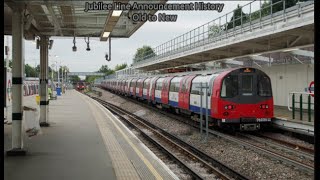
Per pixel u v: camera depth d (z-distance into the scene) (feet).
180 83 79.15
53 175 26.50
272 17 58.08
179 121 76.18
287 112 64.90
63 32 57.06
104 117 71.82
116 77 228.84
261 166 36.04
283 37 59.26
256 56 75.00
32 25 47.26
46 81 55.83
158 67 151.74
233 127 58.59
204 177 31.50
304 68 65.51
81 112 83.87
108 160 31.86
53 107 100.83
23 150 33.53
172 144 47.65
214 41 81.10
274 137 53.78
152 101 110.73
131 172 27.73
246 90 56.44
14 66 33.24
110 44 58.54
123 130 52.31
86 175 26.58
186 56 92.89
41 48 54.80
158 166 29.99
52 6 37.45
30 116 47.91
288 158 37.47
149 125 71.05
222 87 56.03
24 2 32.12
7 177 25.85
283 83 72.08
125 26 52.75
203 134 57.98
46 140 42.70
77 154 34.35
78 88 337.72
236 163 37.96
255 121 56.49
